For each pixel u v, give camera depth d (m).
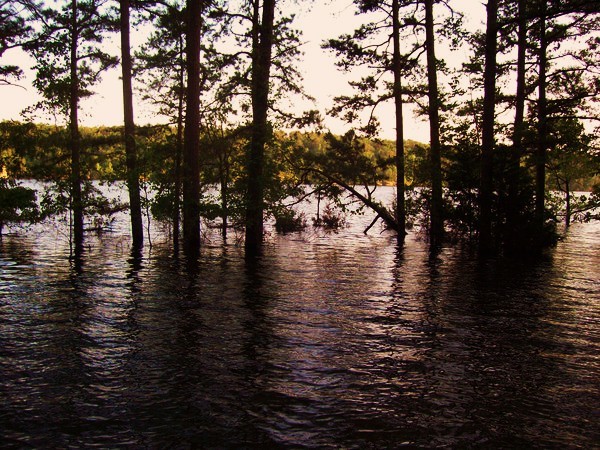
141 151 20.28
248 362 7.25
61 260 17.23
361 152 25.05
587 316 10.16
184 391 6.18
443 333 8.88
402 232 25.64
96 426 5.24
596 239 26.81
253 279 14.02
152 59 22.11
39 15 21.47
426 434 5.17
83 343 8.05
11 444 4.85
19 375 6.65
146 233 26.89
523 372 6.98
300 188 24.59
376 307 10.80
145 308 10.47
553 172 36.81
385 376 6.77
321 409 5.73
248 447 4.86
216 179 25.44
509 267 16.61
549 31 21.38
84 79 22.89
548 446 4.96
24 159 20.34
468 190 21.36
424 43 23.06
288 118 20.45
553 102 19.48
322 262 17.44
